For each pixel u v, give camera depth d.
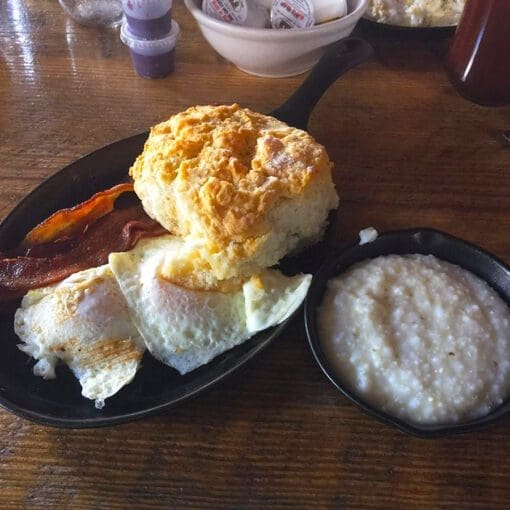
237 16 1.08
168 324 0.70
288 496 0.64
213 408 0.70
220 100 1.13
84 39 1.28
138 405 0.67
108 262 0.75
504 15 0.95
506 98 1.08
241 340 0.71
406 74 1.19
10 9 1.36
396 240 0.80
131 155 0.90
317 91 0.96
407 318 0.72
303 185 0.73
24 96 1.13
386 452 0.67
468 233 0.90
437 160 1.01
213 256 0.72
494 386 0.68
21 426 0.68
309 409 0.70
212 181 0.72
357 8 1.08
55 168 0.99
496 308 0.74
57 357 0.70
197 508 0.63
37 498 0.63
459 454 0.67
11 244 0.79
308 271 0.80
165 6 1.09
